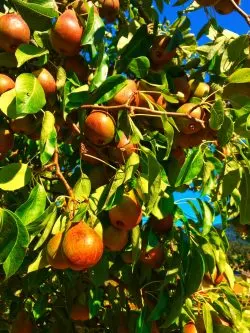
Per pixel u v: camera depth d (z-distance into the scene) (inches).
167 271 27.9
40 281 29.6
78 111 24.5
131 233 25.9
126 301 31.4
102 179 25.8
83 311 30.8
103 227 24.5
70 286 31.0
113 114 24.8
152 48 28.2
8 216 19.2
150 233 27.8
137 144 24.6
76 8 25.1
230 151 27.2
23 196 29.8
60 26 23.5
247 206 25.2
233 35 32.8
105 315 31.3
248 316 35.3
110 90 23.7
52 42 24.1
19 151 35.9
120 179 22.3
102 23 24.4
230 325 32.4
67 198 23.1
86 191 22.8
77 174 27.4
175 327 30.3
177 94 26.1
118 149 24.5
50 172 31.8
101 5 28.1
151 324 28.3
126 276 30.0
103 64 24.0
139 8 34.9
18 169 22.0
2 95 21.6
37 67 24.5
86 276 30.4
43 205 21.7
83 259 20.7
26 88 20.8
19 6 23.0
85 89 23.6
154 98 25.6
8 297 35.1
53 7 24.4
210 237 32.6
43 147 21.2
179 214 30.1
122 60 28.0
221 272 32.0
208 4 28.5
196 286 26.6
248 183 25.0
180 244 28.6
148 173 22.0
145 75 26.4
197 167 23.8
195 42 32.9
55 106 24.5
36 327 32.3
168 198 26.6
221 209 35.4
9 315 36.3
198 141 26.5
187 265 27.7
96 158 23.7
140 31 28.3
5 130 23.9
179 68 28.5
